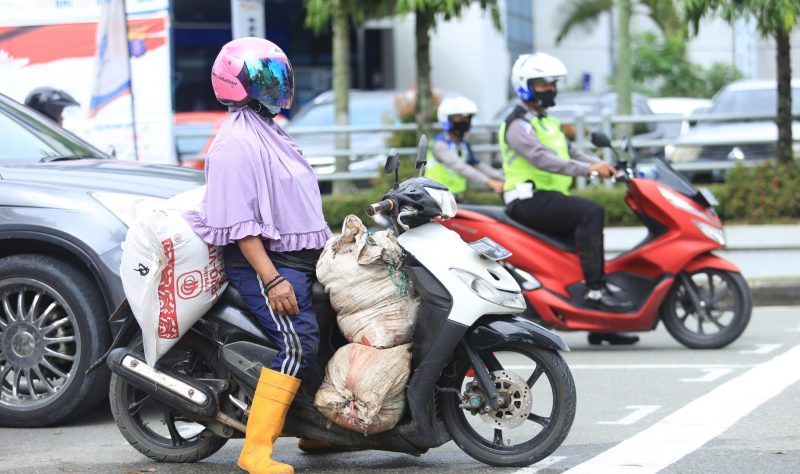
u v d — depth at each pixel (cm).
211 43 4225
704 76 4931
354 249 768
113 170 1059
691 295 1277
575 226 1253
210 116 2877
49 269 972
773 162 2027
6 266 980
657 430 908
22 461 853
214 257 767
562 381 768
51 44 1582
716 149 2206
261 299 764
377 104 2827
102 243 968
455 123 1516
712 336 1292
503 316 773
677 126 2597
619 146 2095
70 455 873
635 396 1052
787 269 1922
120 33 1582
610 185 2077
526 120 1264
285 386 752
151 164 1123
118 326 968
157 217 759
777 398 1017
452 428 789
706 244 1260
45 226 975
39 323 980
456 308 752
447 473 786
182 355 811
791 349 1284
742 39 3812
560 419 770
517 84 1267
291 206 766
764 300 1786
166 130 1598
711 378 1125
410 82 4459
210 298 771
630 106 2520
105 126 1595
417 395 757
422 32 2114
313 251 783
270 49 767
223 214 751
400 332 761
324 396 758
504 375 777
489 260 780
